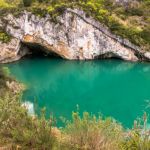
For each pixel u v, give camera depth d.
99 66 59.06
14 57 62.31
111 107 35.50
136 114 31.64
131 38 63.53
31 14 63.06
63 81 48.47
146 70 55.84
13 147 8.88
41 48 65.62
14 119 10.23
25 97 37.78
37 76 50.34
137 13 67.94
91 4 65.62
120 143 9.64
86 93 42.62
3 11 64.31
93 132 9.51
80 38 64.25
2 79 38.28
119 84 47.38
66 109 34.09
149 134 10.28
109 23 64.44
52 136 9.42
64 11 63.44
